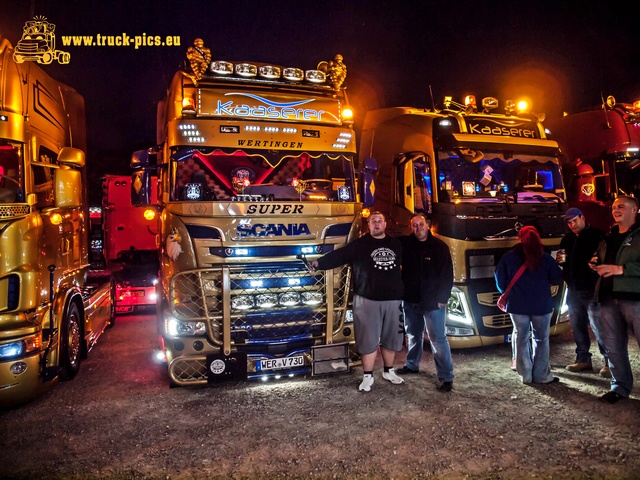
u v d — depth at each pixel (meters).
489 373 5.95
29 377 4.90
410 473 3.65
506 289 5.59
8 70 4.95
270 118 5.87
